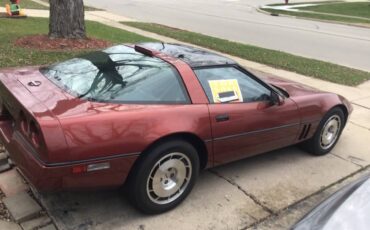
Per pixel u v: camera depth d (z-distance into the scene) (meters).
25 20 14.13
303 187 4.69
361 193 2.67
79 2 9.48
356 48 15.40
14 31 11.03
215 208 4.12
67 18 9.41
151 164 3.67
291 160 5.29
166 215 3.94
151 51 4.29
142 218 3.86
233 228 3.87
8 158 4.54
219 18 21.67
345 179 4.97
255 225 3.94
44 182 3.25
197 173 4.09
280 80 5.68
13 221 3.70
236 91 4.32
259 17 23.88
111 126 3.41
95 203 3.99
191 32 15.52
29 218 3.74
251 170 4.94
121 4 24.52
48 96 3.60
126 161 3.50
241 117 4.25
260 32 17.80
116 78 3.87
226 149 4.27
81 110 3.41
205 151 4.12
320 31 19.62
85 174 3.35
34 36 9.64
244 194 4.42
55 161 3.18
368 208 2.48
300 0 38.50
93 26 14.09
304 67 10.61
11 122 3.91
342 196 2.73
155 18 19.72
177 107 3.81
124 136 3.44
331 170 5.15
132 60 4.14
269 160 5.24
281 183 4.72
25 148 3.41
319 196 4.54
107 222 3.75
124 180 3.58
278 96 4.57
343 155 5.61
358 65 12.36
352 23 23.69
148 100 3.73
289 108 4.73
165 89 3.86
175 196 3.99
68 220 3.73
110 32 13.15
